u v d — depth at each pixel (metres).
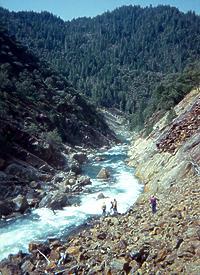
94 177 46.75
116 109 162.88
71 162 52.34
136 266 14.98
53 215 31.22
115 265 15.52
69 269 17.03
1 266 19.91
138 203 29.47
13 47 87.19
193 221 16.78
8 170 40.28
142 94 173.75
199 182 25.45
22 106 60.38
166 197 26.50
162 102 78.62
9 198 34.88
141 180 42.59
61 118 71.75
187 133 40.00
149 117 91.50
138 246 16.59
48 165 47.31
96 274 15.79
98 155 66.75
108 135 95.38
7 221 29.61
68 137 70.19
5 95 55.84
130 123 130.62
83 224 28.39
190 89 72.38
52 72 96.56
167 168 35.50
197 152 31.89
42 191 37.97
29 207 32.91
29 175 41.47
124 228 21.78
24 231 27.31
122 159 61.81
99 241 20.64
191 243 14.42
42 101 70.50
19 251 22.19
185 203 21.02
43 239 25.53
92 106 101.62
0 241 25.27
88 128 81.75
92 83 179.38
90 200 35.69
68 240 23.33
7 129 46.38
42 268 18.59
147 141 61.50
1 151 42.19
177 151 37.81
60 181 43.28
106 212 31.34
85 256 18.34
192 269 12.84
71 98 85.81
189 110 47.75
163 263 14.19
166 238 16.52
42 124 62.16
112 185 41.44
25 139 48.44
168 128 50.28
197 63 99.06
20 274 18.53
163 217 20.11
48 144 51.03
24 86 67.31
